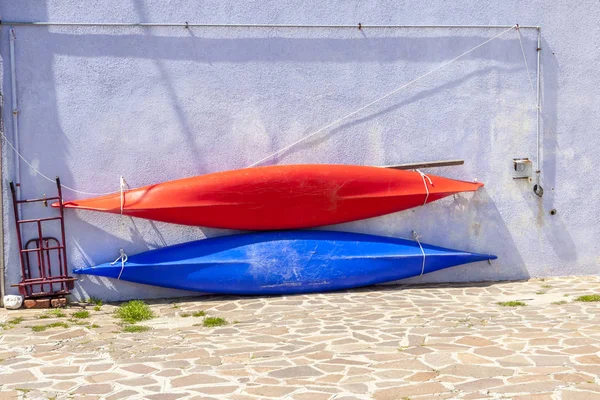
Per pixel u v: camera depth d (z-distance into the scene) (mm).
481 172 9945
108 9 9227
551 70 10039
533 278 10070
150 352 7320
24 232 9141
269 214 9367
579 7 10047
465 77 9883
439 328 7840
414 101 9797
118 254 9305
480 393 6238
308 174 9383
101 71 9242
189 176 9430
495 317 8234
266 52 9523
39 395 6387
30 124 9133
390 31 9719
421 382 6461
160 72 9344
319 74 9617
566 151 10094
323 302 9039
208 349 7367
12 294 9148
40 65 9125
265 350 7309
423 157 9836
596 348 7082
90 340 7742
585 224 10055
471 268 9961
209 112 9445
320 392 6332
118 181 9305
